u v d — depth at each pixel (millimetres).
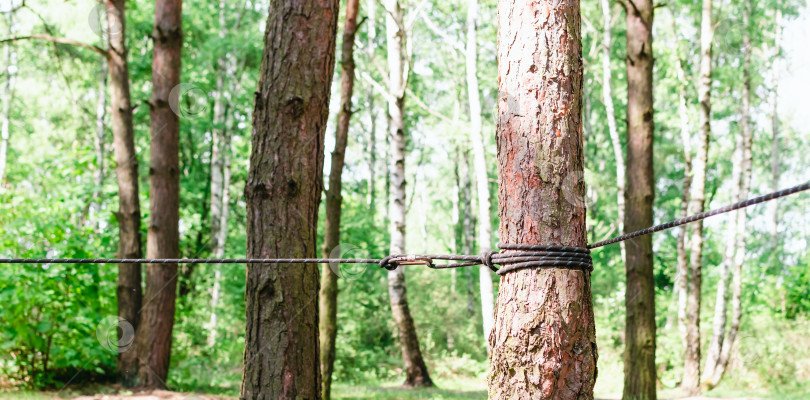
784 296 18875
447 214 42312
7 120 23531
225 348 13898
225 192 20984
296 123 5461
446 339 22844
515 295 2898
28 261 3312
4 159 23031
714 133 25469
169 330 10742
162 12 10930
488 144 16906
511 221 2939
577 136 2947
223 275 17422
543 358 2812
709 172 28047
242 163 22172
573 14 3004
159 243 10750
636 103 10242
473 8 12969
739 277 17266
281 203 5383
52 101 25797
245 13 21969
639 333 10109
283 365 5258
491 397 2959
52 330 10680
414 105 26188
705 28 15070
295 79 5477
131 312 11000
